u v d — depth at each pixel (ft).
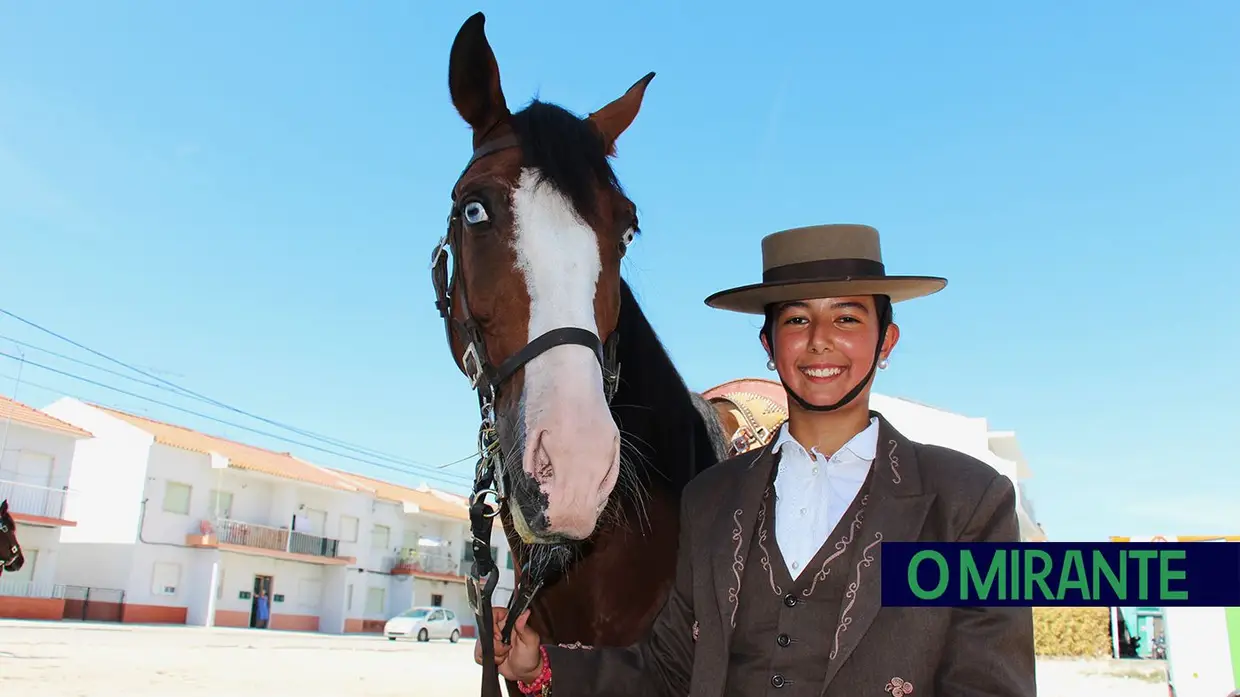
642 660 6.04
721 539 5.34
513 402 6.31
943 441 49.03
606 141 8.72
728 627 5.08
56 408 94.38
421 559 125.18
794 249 5.59
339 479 121.19
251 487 105.29
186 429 112.16
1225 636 16.53
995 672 4.61
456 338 7.61
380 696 30.99
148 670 35.01
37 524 81.92
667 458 8.14
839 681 4.68
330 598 111.65
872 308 5.48
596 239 6.77
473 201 6.86
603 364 6.86
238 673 36.99
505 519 7.74
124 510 91.15
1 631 52.21
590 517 5.75
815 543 5.09
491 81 7.70
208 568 95.20
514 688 7.82
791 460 5.45
